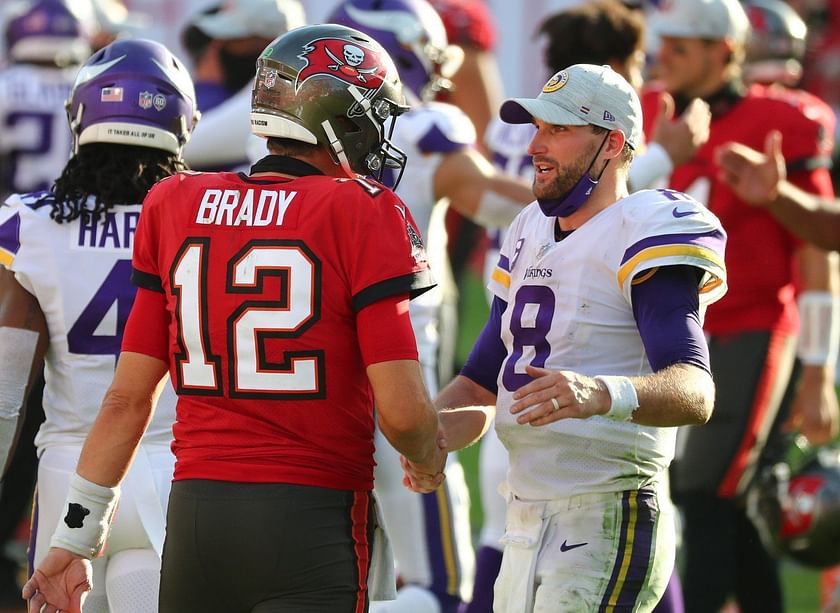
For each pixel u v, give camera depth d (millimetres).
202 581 10594
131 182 12773
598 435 11461
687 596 18422
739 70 19828
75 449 12633
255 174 10969
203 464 10609
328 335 10445
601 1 18750
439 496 16344
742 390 18734
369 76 11016
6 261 12602
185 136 13148
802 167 19484
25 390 12688
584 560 11461
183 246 10695
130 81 12789
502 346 12258
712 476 18578
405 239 10539
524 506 11812
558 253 11570
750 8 22344
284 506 10406
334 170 11109
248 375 10492
